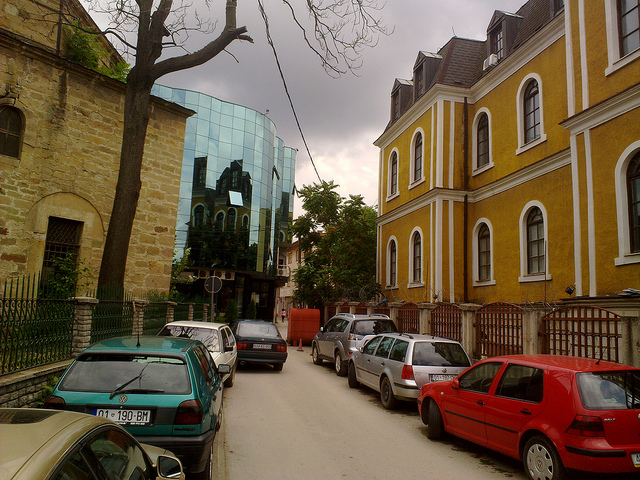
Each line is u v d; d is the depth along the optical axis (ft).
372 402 32.91
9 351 20.45
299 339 74.54
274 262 134.62
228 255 111.75
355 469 18.76
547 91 49.55
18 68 41.60
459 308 41.34
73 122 45.06
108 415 14.66
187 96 111.34
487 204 58.70
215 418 17.71
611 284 34.86
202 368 18.03
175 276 76.48
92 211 46.01
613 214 35.19
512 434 18.44
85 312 26.99
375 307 63.36
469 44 69.31
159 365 16.11
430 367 29.25
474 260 59.98
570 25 40.70
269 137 126.82
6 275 40.06
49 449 6.47
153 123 52.47
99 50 53.16
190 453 14.69
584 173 38.09
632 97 34.14
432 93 64.39
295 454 20.40
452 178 62.18
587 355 27.35
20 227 41.11
